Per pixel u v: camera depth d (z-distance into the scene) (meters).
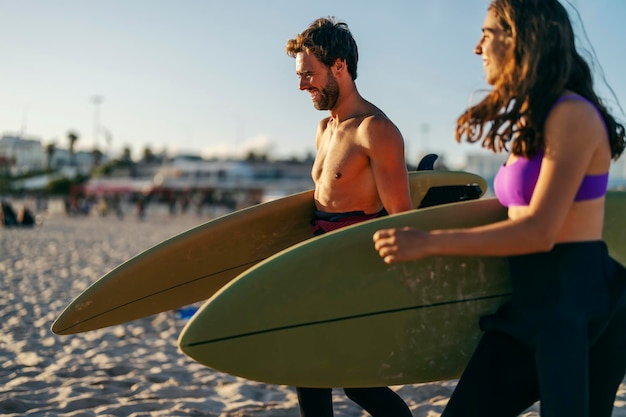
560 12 1.57
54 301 7.52
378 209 2.31
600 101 1.63
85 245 17.06
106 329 5.85
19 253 14.20
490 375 1.68
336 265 1.85
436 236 1.54
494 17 1.64
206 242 2.60
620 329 1.66
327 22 2.30
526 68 1.55
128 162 108.19
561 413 1.51
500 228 1.52
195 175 75.56
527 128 1.55
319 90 2.30
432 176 2.77
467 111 1.69
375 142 2.20
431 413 3.58
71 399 3.65
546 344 1.54
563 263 1.57
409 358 1.90
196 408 3.57
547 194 1.50
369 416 3.55
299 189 56.72
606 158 1.56
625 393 3.77
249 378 1.82
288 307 1.82
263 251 2.69
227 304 1.77
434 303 1.88
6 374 4.29
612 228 1.94
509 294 1.86
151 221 36.47
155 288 2.63
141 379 4.21
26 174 116.50
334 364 1.88
